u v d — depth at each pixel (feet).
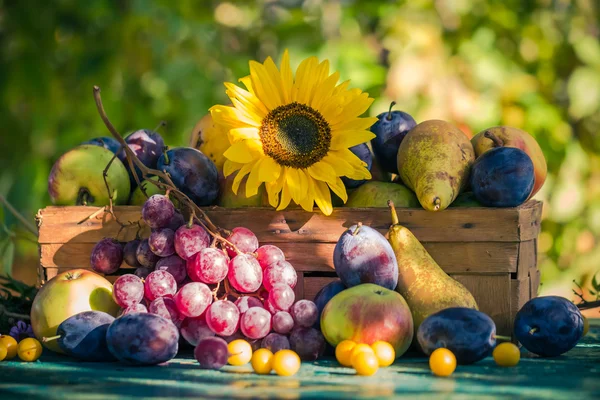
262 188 4.66
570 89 7.66
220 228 4.49
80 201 4.71
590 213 7.59
